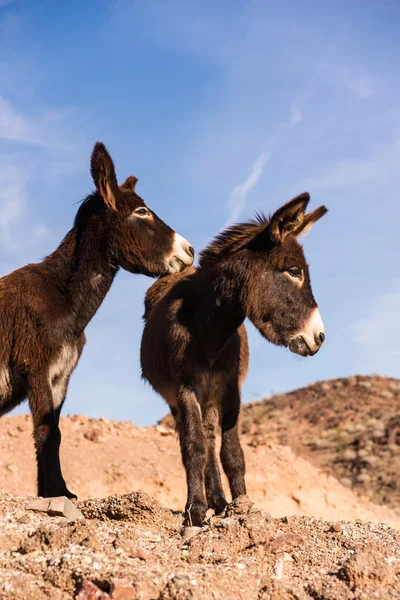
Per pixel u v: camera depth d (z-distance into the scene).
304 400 25.14
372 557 4.25
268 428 22.70
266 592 4.04
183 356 6.27
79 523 4.64
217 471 6.96
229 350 6.48
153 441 13.23
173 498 11.62
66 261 6.87
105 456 12.12
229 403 6.54
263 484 12.85
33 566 4.18
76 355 7.00
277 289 6.25
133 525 5.73
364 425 21.89
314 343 6.26
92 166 6.79
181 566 4.27
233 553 4.66
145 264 6.88
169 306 6.57
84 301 6.86
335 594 4.00
